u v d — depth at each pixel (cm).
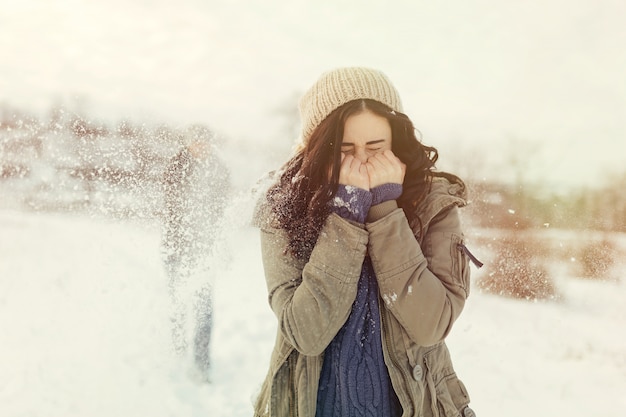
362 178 130
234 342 402
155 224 336
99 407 261
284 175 143
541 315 489
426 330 121
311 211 130
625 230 670
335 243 125
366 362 125
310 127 147
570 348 412
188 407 282
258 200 143
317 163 135
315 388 124
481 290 566
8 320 315
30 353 292
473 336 443
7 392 265
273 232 136
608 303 509
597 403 324
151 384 289
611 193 785
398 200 141
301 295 122
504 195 813
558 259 597
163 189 331
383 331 127
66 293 330
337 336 126
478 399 330
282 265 132
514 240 638
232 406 292
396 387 123
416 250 126
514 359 393
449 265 131
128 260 333
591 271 577
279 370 129
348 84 139
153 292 332
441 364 133
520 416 308
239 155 338
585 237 640
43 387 268
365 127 136
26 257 387
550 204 747
